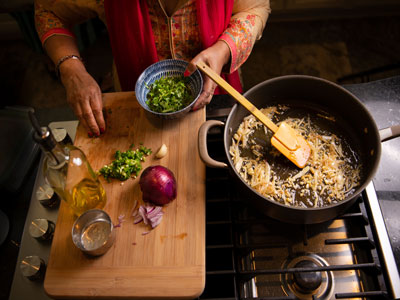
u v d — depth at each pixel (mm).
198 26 1104
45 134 689
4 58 2514
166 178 897
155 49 1152
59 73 1161
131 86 1310
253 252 900
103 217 892
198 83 1067
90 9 1122
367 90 1113
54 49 1124
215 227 949
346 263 873
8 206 1067
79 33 2168
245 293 853
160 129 1060
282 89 1030
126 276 847
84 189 886
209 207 985
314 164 964
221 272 831
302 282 814
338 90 961
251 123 1054
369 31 2430
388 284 792
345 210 838
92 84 1069
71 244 895
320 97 1028
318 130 1021
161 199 903
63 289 843
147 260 862
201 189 949
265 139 1025
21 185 1085
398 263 842
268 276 871
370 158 891
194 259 853
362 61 2330
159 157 1008
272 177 956
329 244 875
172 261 855
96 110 1044
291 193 923
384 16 2463
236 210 938
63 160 778
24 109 1192
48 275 860
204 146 891
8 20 2465
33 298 891
